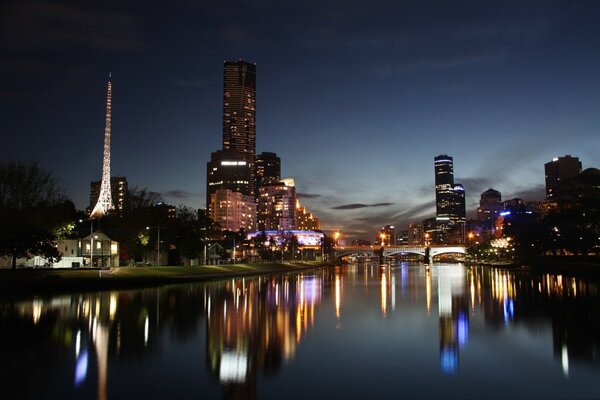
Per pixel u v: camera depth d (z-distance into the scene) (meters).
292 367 33.28
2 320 54.47
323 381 29.97
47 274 106.31
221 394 27.25
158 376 30.67
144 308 67.31
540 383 29.64
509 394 27.64
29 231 106.50
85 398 26.25
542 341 42.16
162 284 127.75
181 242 181.88
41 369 32.19
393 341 42.34
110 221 191.38
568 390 28.28
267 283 135.38
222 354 36.94
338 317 57.78
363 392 27.86
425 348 39.44
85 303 74.00
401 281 141.50
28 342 41.31
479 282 128.50
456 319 55.62
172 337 43.97
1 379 29.73
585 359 35.56
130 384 28.86
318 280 153.50
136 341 42.00
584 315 58.06
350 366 33.59
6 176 113.88
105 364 33.62
